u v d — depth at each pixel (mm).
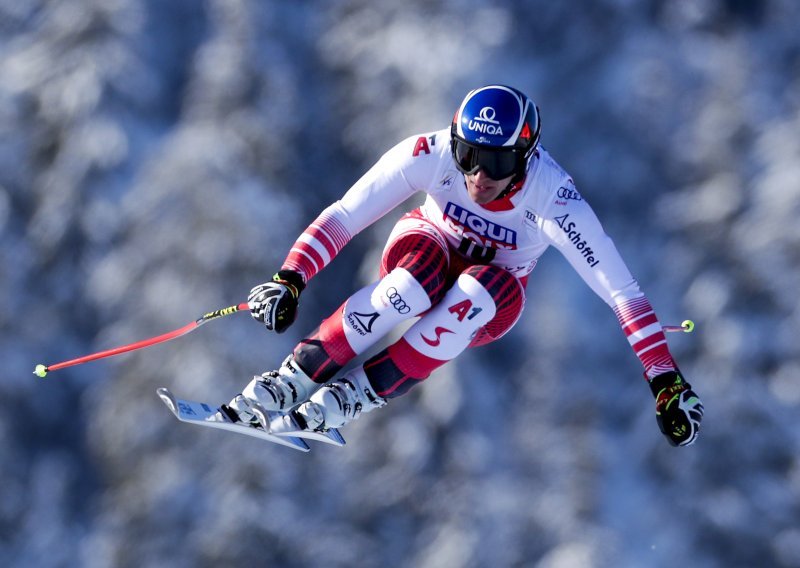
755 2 161125
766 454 87188
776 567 85125
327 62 128125
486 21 129875
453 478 89125
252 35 113000
